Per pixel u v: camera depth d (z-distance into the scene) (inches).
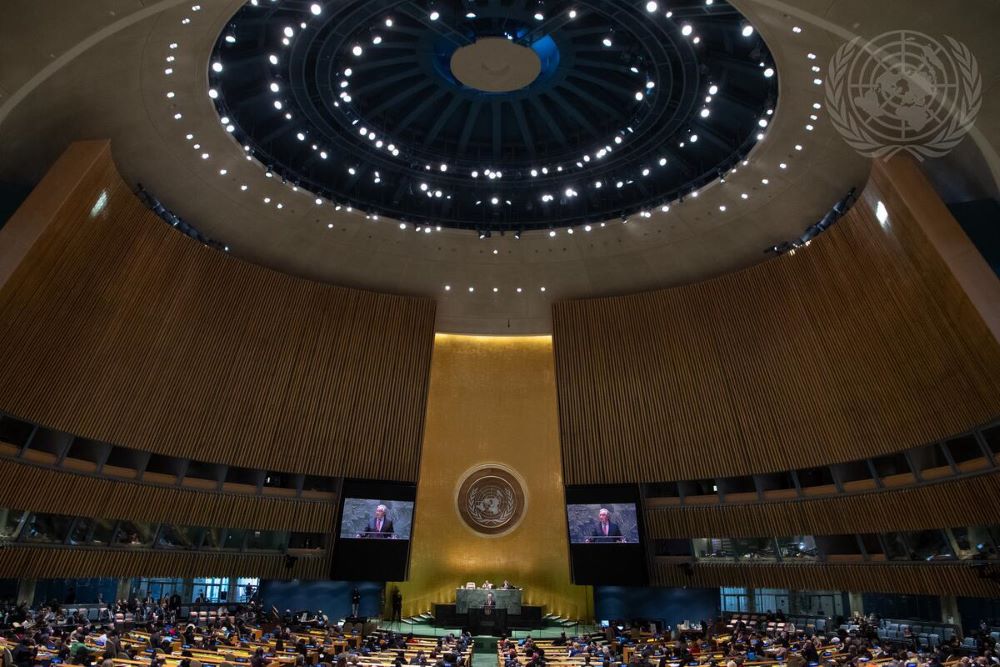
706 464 747.4
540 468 912.9
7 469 545.6
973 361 514.0
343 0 513.0
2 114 469.7
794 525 686.5
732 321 757.9
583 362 828.6
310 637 572.7
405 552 761.0
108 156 541.3
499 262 828.6
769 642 551.2
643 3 514.0
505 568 873.5
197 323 696.4
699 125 645.3
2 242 479.5
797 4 428.5
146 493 655.1
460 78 596.1
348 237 780.0
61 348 572.4
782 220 706.2
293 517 743.1
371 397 800.9
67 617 565.9
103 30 444.5
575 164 707.4
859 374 633.6
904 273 553.9
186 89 549.3
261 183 685.9
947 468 564.1
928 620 643.5
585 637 690.2
